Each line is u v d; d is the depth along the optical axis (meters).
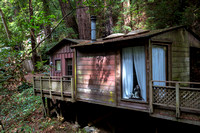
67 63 9.79
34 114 9.55
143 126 6.19
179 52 5.70
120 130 6.72
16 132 7.77
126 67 5.26
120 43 5.18
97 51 6.17
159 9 10.58
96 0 7.35
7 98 4.85
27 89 12.30
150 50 4.50
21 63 4.73
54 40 14.61
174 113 4.08
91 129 7.54
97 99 6.17
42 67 5.76
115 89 5.51
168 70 5.19
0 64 4.26
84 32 11.98
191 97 3.74
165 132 5.62
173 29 5.33
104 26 14.84
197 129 5.13
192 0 10.25
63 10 13.48
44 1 12.27
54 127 7.98
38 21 5.69
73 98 6.85
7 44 5.28
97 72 6.18
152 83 4.44
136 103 4.92
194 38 6.77
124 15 13.24
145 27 11.31
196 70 7.39
